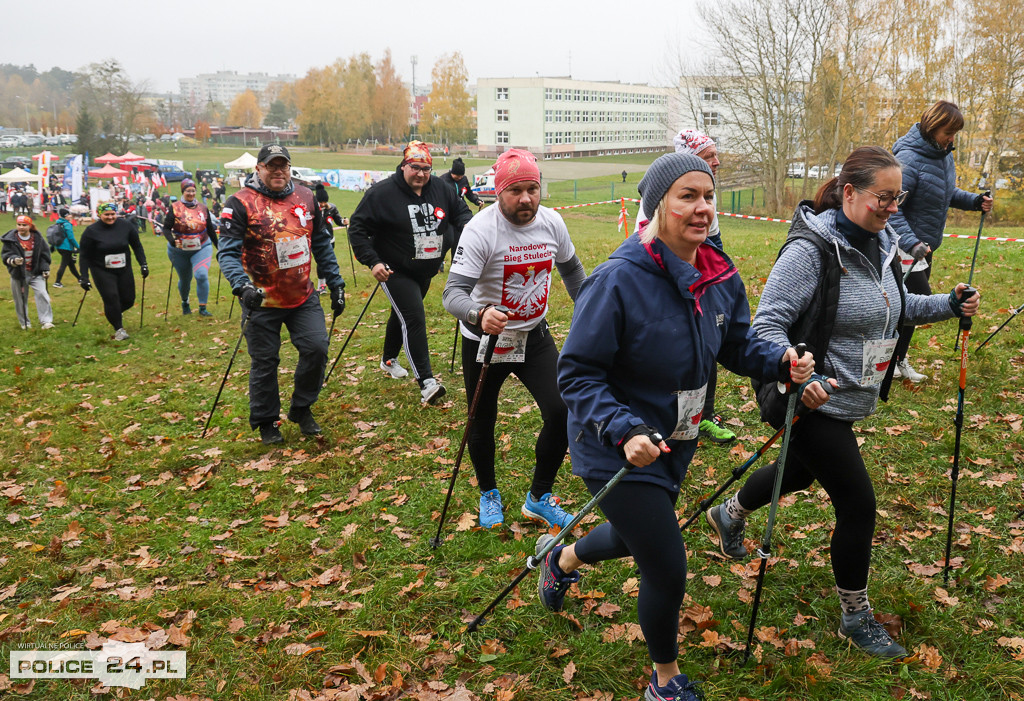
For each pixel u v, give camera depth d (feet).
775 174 118.83
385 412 20.17
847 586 9.85
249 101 486.38
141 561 13.39
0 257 35.29
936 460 14.78
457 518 14.26
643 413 8.63
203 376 25.46
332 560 13.12
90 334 33.73
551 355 13.50
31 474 17.56
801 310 9.53
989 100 107.86
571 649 10.27
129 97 232.73
